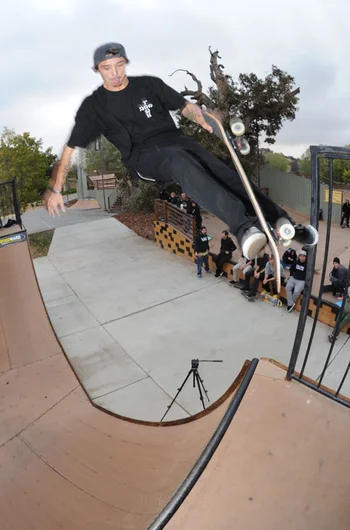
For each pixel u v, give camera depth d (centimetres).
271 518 213
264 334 907
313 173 226
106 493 398
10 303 778
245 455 247
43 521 386
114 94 226
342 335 865
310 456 241
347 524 204
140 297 1141
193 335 928
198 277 1246
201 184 202
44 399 582
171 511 222
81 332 970
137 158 235
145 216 1981
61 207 246
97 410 555
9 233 935
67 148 236
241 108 1862
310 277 254
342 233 1581
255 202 185
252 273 1072
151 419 680
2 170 1975
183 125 1620
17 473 458
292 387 285
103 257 1488
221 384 755
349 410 265
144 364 832
